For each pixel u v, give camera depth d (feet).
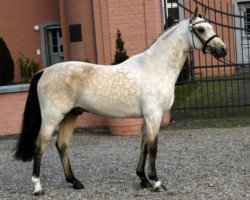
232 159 27.17
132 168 26.35
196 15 22.08
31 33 68.54
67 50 55.88
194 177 23.84
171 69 22.18
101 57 39.83
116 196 21.39
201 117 40.73
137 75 21.97
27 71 66.08
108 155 29.81
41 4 68.23
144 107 21.81
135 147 31.65
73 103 22.13
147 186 22.45
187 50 22.39
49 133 22.07
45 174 26.12
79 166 27.45
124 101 21.91
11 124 38.40
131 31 39.24
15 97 38.19
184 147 30.83
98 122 39.19
